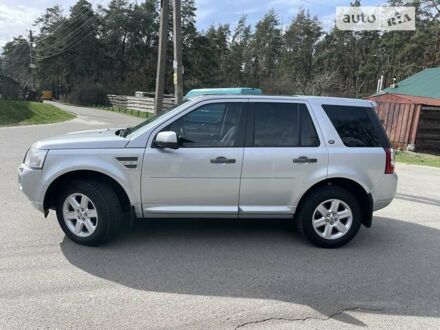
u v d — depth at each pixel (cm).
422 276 470
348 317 378
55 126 2281
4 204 695
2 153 1227
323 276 461
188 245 538
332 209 541
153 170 507
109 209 511
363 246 561
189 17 7712
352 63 7025
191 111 521
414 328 363
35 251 501
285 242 561
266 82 4994
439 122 1909
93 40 8075
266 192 525
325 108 543
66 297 395
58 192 527
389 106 1994
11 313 363
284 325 360
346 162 532
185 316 369
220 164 511
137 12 8319
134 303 388
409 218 711
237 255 511
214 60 8000
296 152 523
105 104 6228
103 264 471
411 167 1403
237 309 384
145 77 7769
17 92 3641
